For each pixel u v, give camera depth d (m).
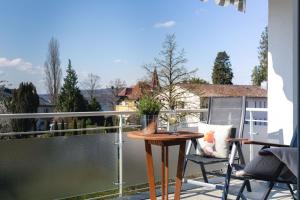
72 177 3.53
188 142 4.12
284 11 4.45
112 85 15.45
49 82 18.28
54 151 3.41
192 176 4.56
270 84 4.61
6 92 15.18
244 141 3.40
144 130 3.35
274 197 3.91
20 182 3.20
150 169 3.36
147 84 13.25
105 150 3.79
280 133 4.49
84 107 16.45
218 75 16.91
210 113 4.35
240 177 2.98
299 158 1.43
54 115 3.43
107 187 3.80
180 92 13.19
